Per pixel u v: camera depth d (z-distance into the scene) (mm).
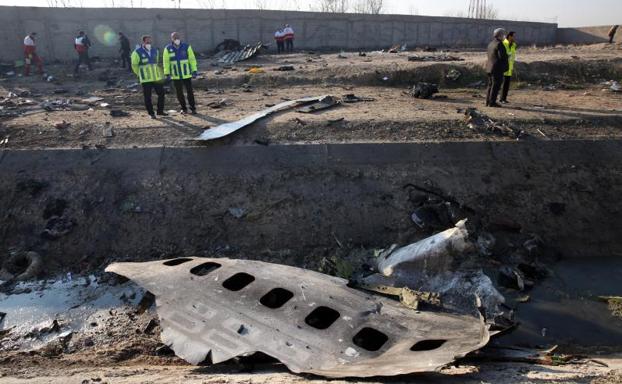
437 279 7559
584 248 8758
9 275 8023
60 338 6602
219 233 8641
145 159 9547
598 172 9672
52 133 10359
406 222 8797
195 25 27188
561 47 27438
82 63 22188
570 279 8008
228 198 9031
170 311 6004
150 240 8555
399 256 7836
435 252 7621
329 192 9117
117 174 9312
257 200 9000
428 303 7008
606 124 10914
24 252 8305
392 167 9500
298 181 9250
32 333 6730
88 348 6406
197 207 8914
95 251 8430
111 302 7441
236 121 10695
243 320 5754
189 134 10305
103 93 15453
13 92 15531
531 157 9781
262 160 9562
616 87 15148
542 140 10109
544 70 16891
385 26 32781
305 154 9664
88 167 9414
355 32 31891
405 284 7523
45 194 9023
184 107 12062
